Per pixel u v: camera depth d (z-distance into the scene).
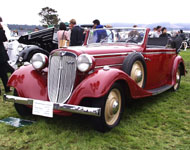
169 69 5.46
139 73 3.92
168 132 3.20
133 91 3.43
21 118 3.58
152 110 4.17
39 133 3.02
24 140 2.83
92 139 2.89
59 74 3.16
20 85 3.31
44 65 3.47
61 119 3.51
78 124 3.34
